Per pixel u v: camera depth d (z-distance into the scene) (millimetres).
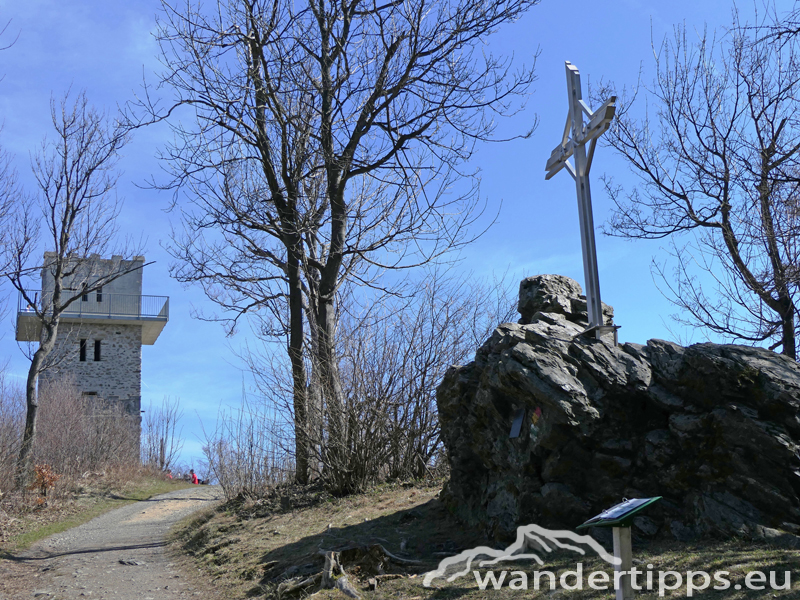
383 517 9688
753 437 6145
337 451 12562
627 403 6945
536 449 6922
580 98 7984
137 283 45062
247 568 8758
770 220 12703
